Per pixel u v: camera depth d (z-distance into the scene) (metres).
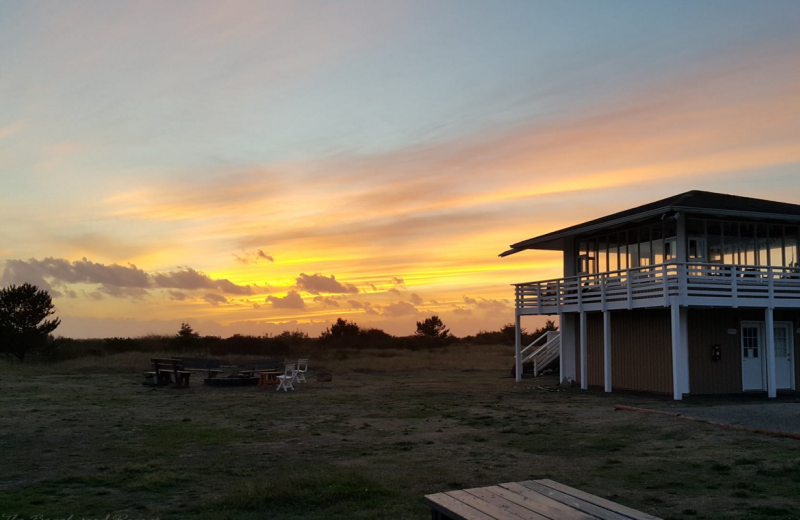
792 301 20.69
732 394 21.11
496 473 9.59
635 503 7.70
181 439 12.74
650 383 21.89
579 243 25.66
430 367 36.94
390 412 16.98
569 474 9.45
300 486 8.47
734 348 21.72
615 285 22.23
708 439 11.56
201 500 8.11
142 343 48.56
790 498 7.71
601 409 16.80
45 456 11.04
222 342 48.38
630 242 23.09
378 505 7.78
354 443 12.34
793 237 22.75
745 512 7.20
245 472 9.77
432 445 12.08
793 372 22.52
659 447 11.30
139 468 9.95
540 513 4.86
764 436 11.55
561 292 24.66
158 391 22.66
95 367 32.97
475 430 13.85
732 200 22.09
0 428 14.05
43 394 21.09
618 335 23.56
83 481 9.16
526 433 13.32
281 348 46.78
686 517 7.06
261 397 20.80
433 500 5.30
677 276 19.34
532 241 26.84
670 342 21.08
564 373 25.67
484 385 25.36
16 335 39.22
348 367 36.53
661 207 19.45
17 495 8.30
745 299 20.06
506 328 75.75
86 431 13.69
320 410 17.45
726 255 21.39
